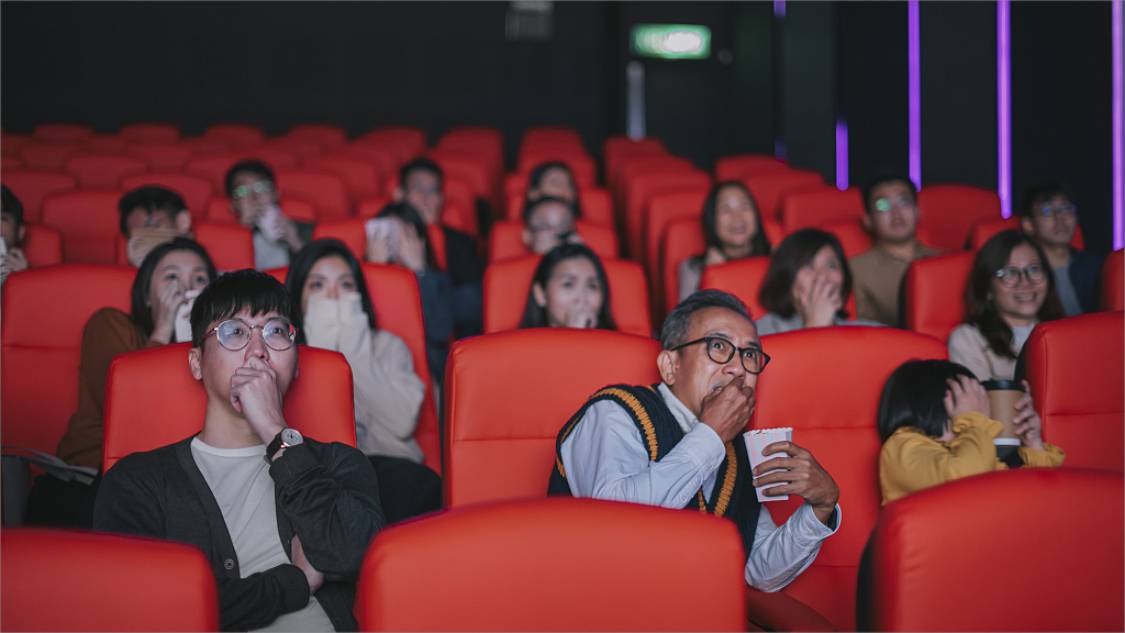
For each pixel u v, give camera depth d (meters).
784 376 1.84
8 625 0.85
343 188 5.00
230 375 1.54
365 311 2.43
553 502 0.94
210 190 4.65
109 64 10.02
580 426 1.65
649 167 6.42
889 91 7.02
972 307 2.67
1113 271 2.58
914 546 1.01
